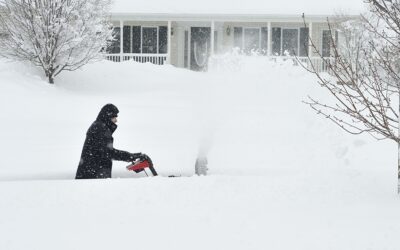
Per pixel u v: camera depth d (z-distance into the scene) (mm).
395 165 17109
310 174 13398
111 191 11500
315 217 9586
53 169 17734
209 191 11523
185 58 64312
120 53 59969
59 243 8258
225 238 8453
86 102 36906
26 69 42938
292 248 7977
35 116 30844
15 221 9438
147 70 52281
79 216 9734
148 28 63969
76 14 42094
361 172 13797
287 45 62656
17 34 41406
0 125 27766
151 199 10867
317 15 58344
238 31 63844
